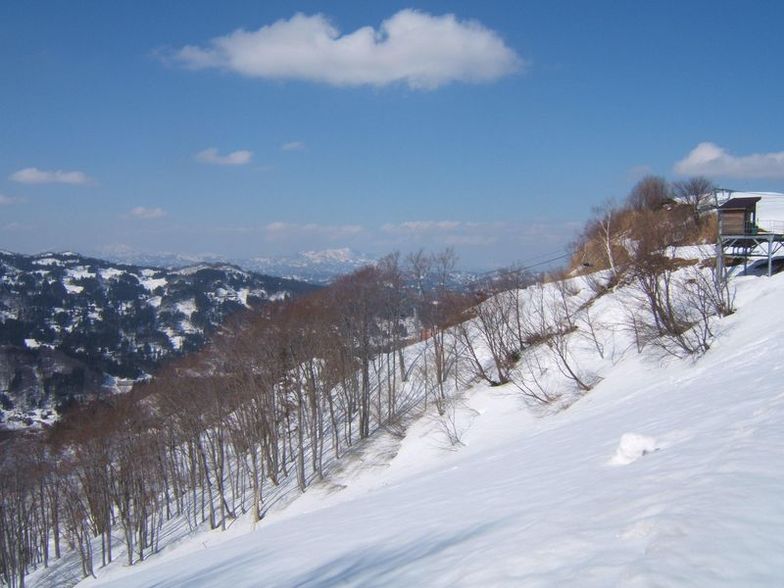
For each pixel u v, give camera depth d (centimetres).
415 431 4566
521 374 4494
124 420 5491
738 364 2684
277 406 5438
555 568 733
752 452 1002
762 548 636
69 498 5006
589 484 1242
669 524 740
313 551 1627
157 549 4325
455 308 5625
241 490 4806
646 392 3112
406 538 1365
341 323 5697
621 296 4628
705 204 5331
